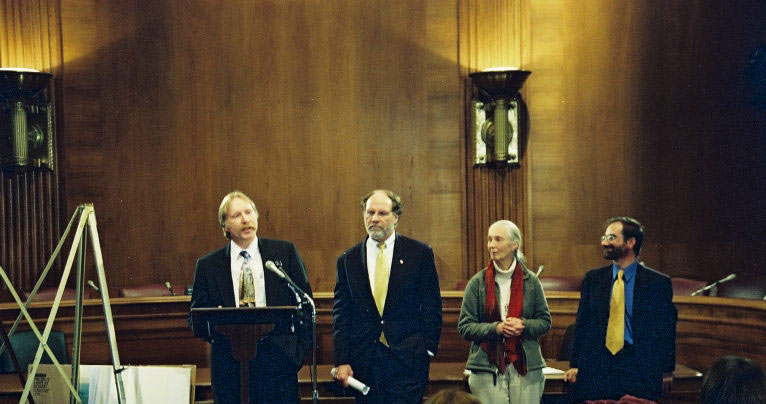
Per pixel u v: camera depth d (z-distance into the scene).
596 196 7.91
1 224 7.70
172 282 8.08
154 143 8.05
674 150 7.65
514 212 8.06
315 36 8.20
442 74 8.19
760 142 7.38
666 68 7.67
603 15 7.86
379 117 8.23
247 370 3.88
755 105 6.95
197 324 3.97
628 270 4.37
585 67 7.93
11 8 7.76
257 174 8.17
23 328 5.88
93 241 3.86
